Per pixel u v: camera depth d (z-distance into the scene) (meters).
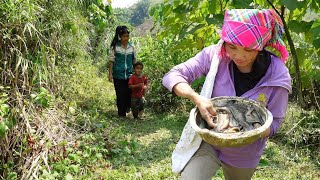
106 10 9.98
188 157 2.27
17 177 3.55
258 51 2.05
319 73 4.74
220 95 2.24
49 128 4.10
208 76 2.22
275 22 2.04
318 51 4.05
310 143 5.02
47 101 3.77
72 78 6.79
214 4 4.13
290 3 3.26
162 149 4.94
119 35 6.70
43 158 3.66
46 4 4.97
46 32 4.94
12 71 3.91
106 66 9.88
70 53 6.13
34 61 4.09
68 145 4.30
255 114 2.11
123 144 4.91
